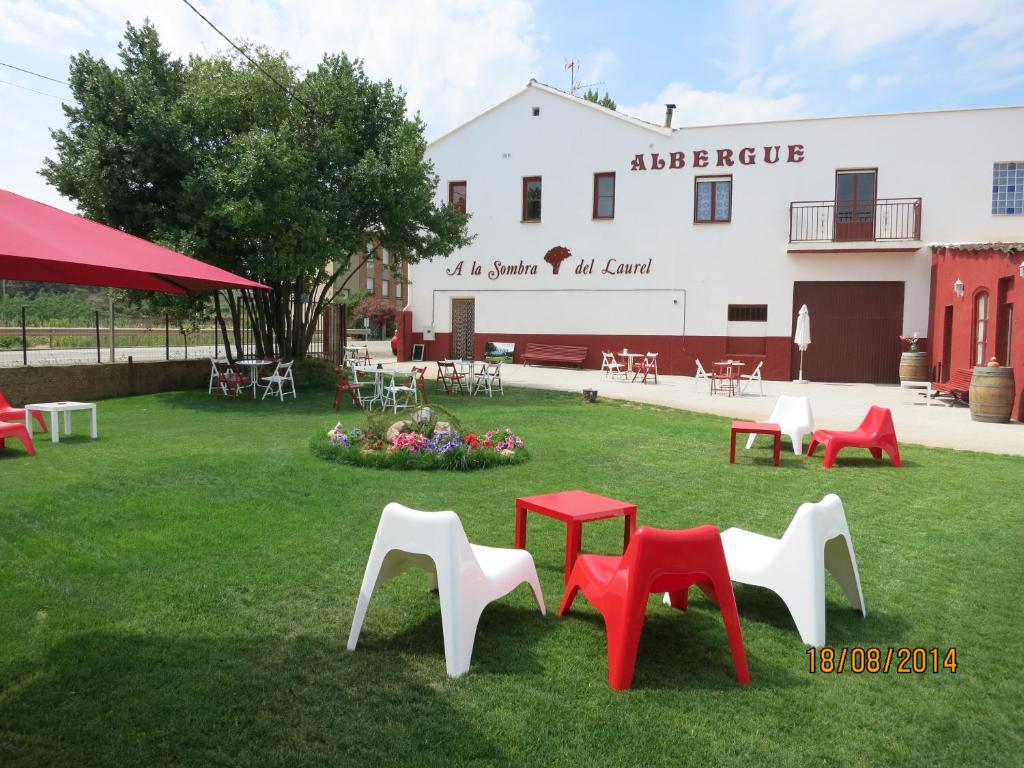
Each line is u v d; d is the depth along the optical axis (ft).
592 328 74.69
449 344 80.38
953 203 63.77
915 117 64.13
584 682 10.69
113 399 46.88
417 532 11.15
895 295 65.51
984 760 8.95
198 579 14.40
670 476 24.95
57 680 10.43
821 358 67.46
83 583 14.08
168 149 44.01
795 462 27.99
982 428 37.19
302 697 10.08
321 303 57.31
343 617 12.80
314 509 19.67
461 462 25.25
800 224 67.41
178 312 53.36
